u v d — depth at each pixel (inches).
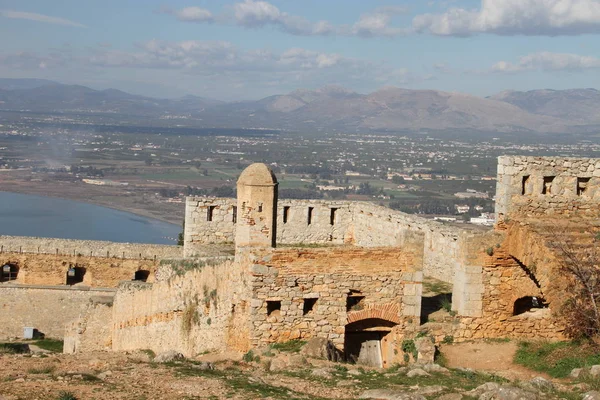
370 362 1213.7
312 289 1160.2
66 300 2613.2
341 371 1016.9
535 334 1210.6
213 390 878.4
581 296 1114.1
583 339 1105.4
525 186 1246.9
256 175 1339.8
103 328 1875.0
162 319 1524.4
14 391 851.4
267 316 1151.6
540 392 884.0
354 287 1173.1
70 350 1971.0
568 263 1127.0
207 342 1315.2
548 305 1215.6
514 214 1236.5
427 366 1050.7
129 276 2632.9
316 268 1160.2
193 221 1667.1
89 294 2613.2
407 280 1186.6
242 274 1186.0
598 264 1124.5
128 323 1728.6
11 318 2598.4
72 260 2632.9
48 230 5118.1
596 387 894.4
